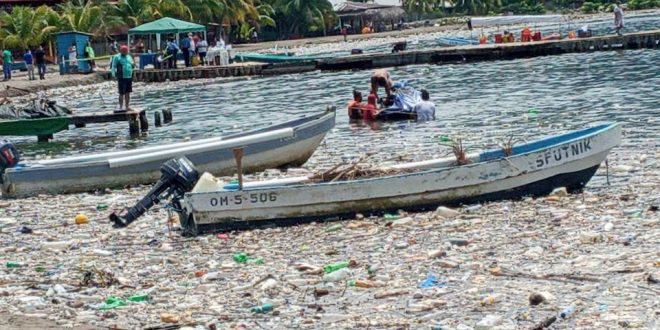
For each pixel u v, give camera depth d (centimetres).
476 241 2886
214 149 4322
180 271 2780
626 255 2600
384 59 11056
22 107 6712
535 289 2364
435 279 2497
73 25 12975
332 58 11119
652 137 4772
